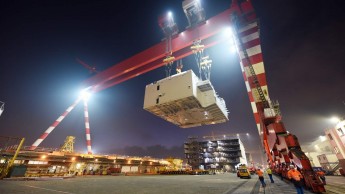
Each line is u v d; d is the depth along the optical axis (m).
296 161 11.75
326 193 10.09
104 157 54.62
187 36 31.50
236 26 27.05
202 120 22.41
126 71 46.78
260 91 20.97
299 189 8.41
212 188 14.36
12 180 20.48
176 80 17.95
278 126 13.79
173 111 19.45
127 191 12.58
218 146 99.38
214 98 17.89
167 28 33.38
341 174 32.44
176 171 51.97
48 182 18.84
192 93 16.23
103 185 16.83
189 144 91.62
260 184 17.23
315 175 10.61
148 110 19.23
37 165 40.53
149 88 19.58
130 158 63.69
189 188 14.44
